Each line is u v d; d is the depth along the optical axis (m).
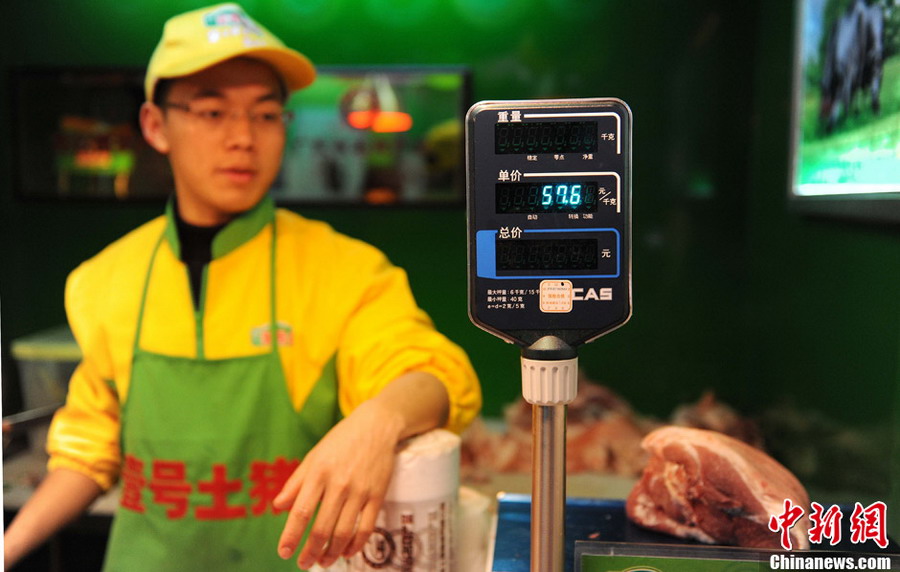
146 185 2.80
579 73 2.80
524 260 0.67
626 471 2.51
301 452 1.33
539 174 0.67
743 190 2.78
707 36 2.73
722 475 0.85
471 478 2.45
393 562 0.87
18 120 2.78
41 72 2.76
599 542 0.76
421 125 2.81
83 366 1.36
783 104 2.34
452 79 2.78
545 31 2.80
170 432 1.30
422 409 0.97
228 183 1.28
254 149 1.29
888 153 1.32
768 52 2.54
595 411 2.74
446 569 0.89
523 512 0.96
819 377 1.92
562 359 0.67
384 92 2.79
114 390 1.35
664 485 0.88
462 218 2.88
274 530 1.30
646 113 2.79
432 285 2.91
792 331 2.19
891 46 1.31
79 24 2.79
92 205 2.85
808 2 1.87
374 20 2.83
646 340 2.86
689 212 2.81
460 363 1.22
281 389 1.31
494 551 0.86
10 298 2.88
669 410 2.86
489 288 0.67
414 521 0.87
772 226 2.45
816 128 1.79
